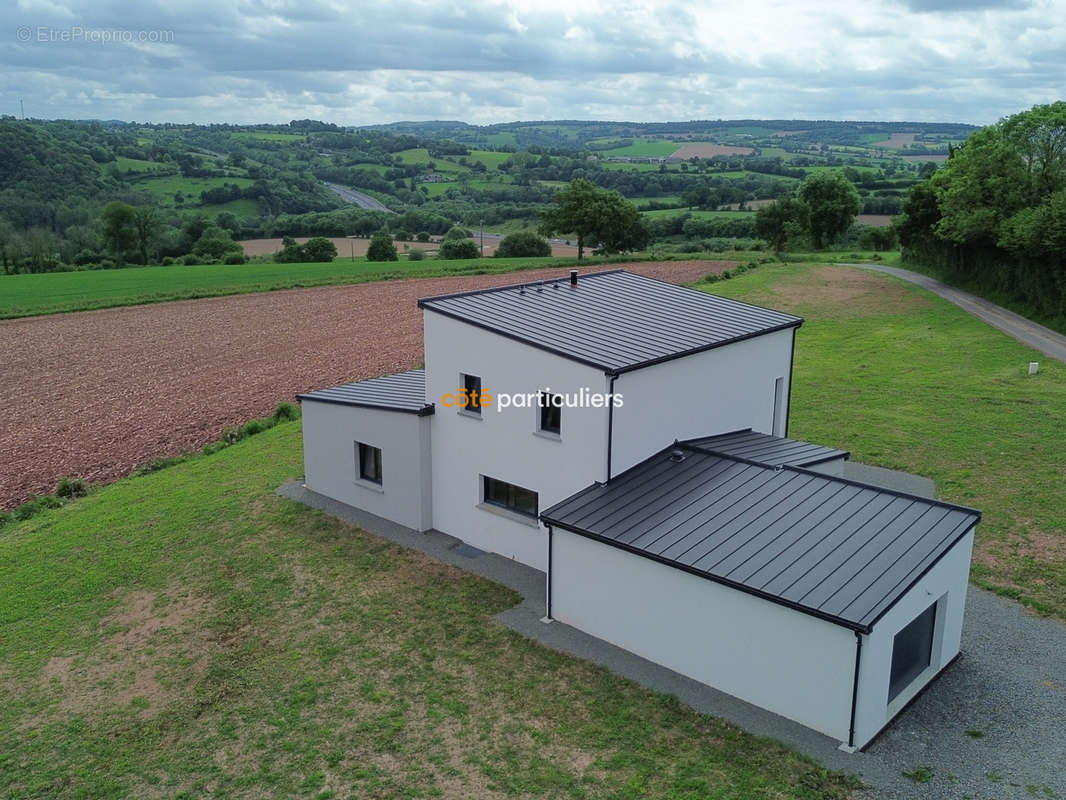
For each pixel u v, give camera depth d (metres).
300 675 17.81
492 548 23.42
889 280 75.56
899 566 15.63
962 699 16.11
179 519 26.31
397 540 24.36
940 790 13.57
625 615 18.05
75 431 37.44
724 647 16.33
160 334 60.16
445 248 123.38
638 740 15.13
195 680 17.92
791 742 14.88
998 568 20.92
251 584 21.98
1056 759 14.30
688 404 22.19
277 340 57.38
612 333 22.33
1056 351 45.12
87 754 15.70
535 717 15.98
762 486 19.36
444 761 14.82
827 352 47.81
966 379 39.91
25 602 21.77
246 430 35.88
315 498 27.58
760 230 120.31
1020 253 57.31
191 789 14.52
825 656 14.76
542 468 21.53
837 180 116.75
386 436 25.09
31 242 118.12
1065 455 28.38
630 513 18.72
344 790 14.22
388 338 57.28
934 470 27.72
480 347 22.23
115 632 20.16
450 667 17.83
